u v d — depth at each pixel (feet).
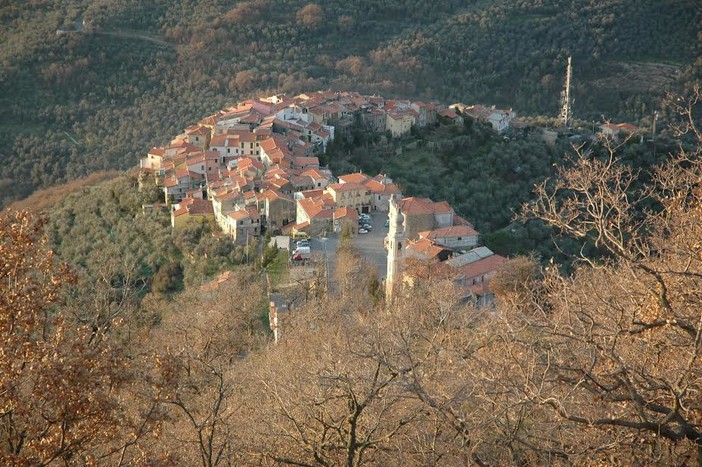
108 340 90.17
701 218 92.22
